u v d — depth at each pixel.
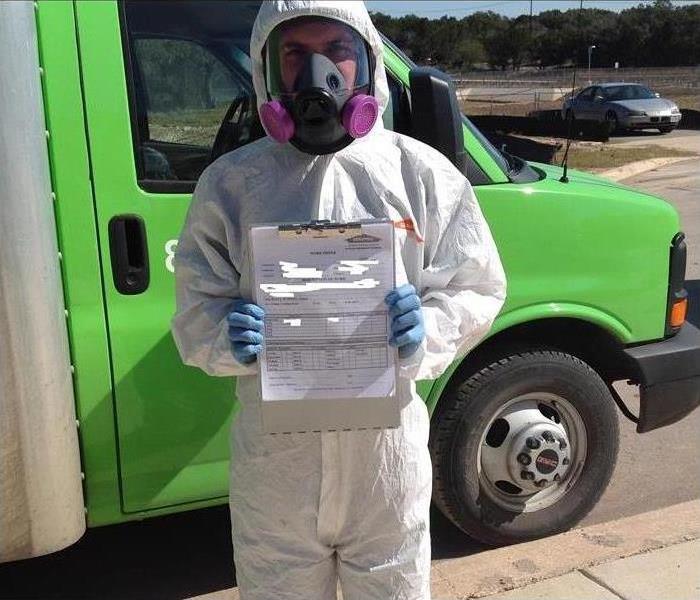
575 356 3.27
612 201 3.10
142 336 2.47
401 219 1.79
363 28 1.71
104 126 2.38
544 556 3.05
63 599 2.99
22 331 2.21
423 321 1.71
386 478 1.85
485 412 3.01
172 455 2.58
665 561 2.96
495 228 2.88
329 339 1.69
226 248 1.84
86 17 2.34
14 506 2.34
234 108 2.68
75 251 2.37
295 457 1.82
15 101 2.12
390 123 2.80
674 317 3.34
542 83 45.97
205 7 2.64
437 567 3.02
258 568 1.93
